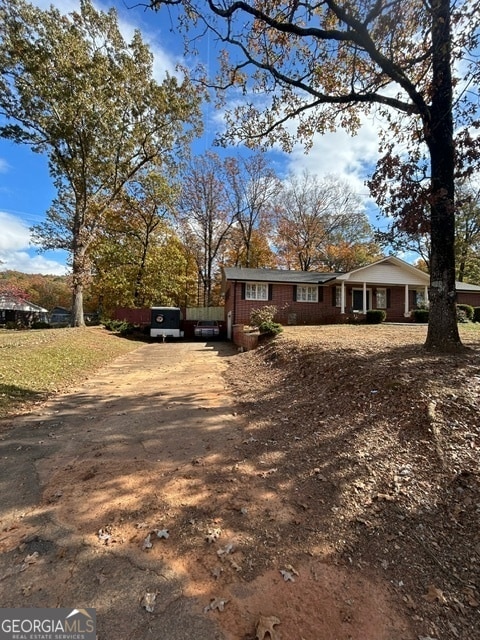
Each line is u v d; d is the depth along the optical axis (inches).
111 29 546.6
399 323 669.9
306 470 126.5
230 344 674.8
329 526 95.3
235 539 91.1
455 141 197.8
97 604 70.9
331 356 257.8
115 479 124.2
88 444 157.9
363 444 137.7
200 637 63.3
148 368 382.9
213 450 149.2
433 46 201.6
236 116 315.0
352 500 105.8
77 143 612.1
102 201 717.9
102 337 604.1
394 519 95.6
